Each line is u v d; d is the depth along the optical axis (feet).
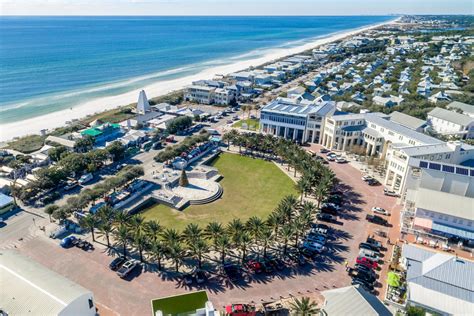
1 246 273.13
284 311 215.92
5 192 352.28
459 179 327.06
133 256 266.16
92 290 231.09
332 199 356.38
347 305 191.01
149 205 352.28
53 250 270.67
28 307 185.98
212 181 402.31
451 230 295.89
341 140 500.74
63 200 348.18
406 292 225.35
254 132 563.89
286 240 262.88
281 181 411.75
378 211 339.57
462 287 220.84
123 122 591.37
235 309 209.26
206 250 250.16
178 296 218.79
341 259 268.21
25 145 491.31
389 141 457.68
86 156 411.13
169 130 547.08
